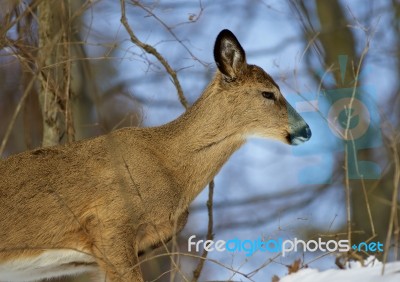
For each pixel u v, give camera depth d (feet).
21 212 37.47
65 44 43.47
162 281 56.18
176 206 38.86
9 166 38.14
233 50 40.70
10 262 37.32
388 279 29.86
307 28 58.65
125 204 37.50
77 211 37.65
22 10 45.44
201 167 39.83
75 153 38.34
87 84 48.01
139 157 38.34
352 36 59.16
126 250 37.32
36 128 60.59
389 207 54.70
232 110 40.40
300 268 35.24
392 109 56.34
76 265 38.52
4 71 57.52
